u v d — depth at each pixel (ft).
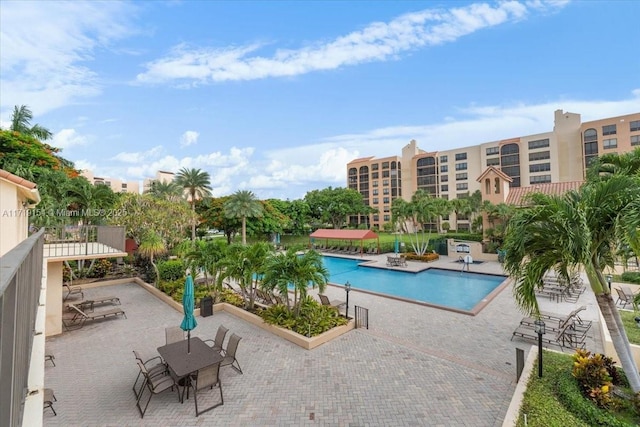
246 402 22.99
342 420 20.99
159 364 25.96
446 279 74.64
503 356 30.48
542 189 94.48
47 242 50.90
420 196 118.42
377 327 38.96
